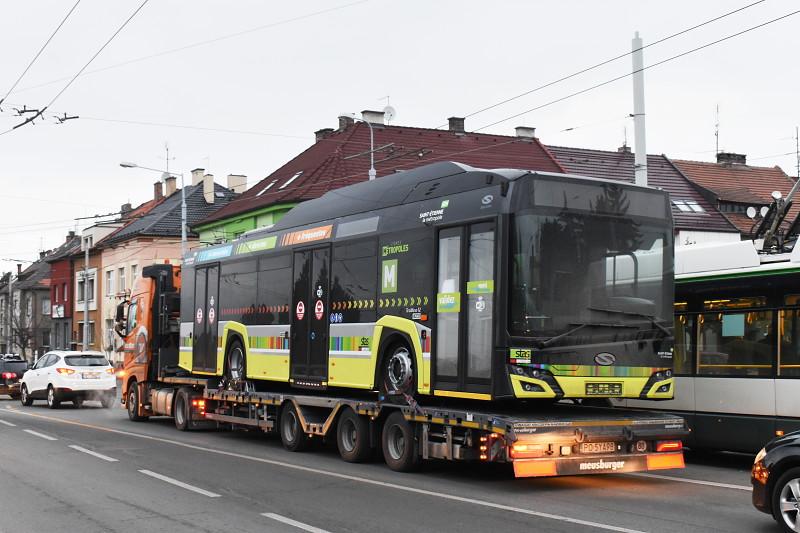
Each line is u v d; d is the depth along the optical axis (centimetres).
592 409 1152
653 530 812
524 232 1033
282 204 3950
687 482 1138
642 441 1070
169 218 5472
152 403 2077
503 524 847
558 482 1133
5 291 8794
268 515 905
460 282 1101
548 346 1024
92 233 6241
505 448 1005
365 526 845
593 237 1073
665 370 1098
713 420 1299
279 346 1507
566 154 4538
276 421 1528
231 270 1700
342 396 1391
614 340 1066
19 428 1952
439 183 1184
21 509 952
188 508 949
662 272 1118
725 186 4478
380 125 4369
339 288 1355
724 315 1304
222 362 1702
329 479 1151
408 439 1189
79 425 2050
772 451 807
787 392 1206
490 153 4350
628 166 4512
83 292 6412
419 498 1001
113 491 1066
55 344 7012
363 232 1312
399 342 1222
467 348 1081
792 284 1215
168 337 2067
